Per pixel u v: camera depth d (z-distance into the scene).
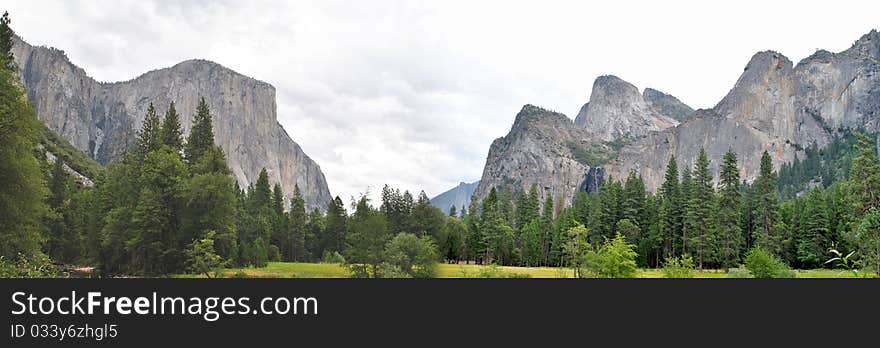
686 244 87.19
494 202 106.75
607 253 47.78
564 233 92.56
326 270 64.88
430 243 57.78
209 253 56.81
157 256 60.97
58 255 69.12
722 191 81.00
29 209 36.78
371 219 59.97
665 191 106.06
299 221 106.44
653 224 92.94
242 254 68.88
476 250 98.94
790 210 93.31
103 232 61.06
